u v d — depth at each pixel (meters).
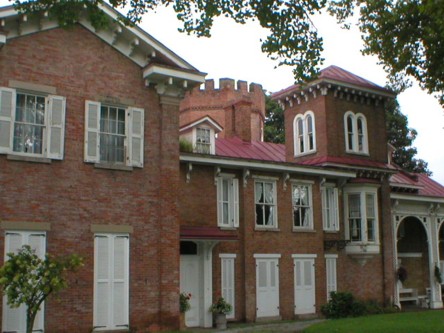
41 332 16.36
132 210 18.45
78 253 17.28
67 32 18.05
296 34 16.33
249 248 24.64
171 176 19.34
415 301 32.91
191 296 22.45
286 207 26.30
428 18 20.02
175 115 19.77
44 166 17.11
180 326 20.48
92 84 18.28
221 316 22.06
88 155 17.84
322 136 29.44
